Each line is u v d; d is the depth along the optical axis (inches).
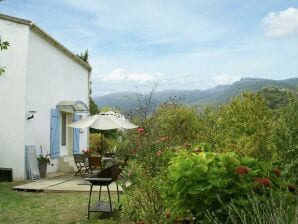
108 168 337.1
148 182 245.1
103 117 590.2
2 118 589.6
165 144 289.3
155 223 234.5
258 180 188.2
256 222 171.8
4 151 586.9
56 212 358.0
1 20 591.5
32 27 597.6
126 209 263.3
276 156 321.7
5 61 591.5
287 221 171.8
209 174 190.9
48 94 668.1
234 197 188.2
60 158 700.0
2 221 327.9
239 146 381.7
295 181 294.4
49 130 670.5
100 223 309.7
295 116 319.9
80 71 823.1
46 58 658.8
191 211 195.8
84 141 842.8
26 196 442.9
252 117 442.6
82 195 443.5
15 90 588.7
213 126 522.0
